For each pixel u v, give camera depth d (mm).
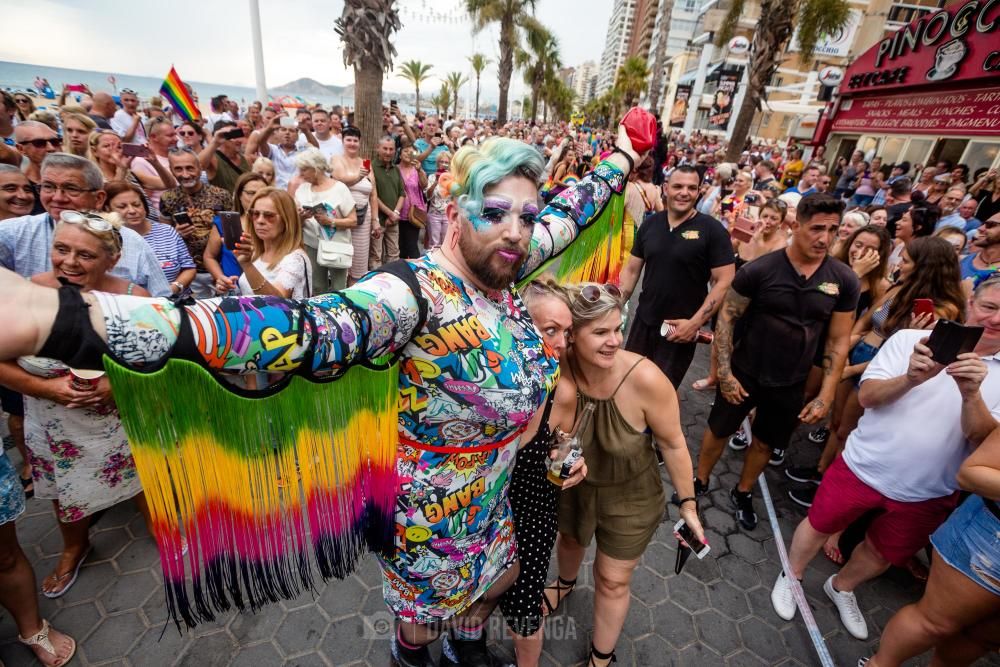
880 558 2182
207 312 714
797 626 2344
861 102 14766
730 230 5562
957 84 11234
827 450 3275
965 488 1564
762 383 2666
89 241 1669
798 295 2502
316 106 7879
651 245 3242
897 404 1979
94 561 2332
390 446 1111
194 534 881
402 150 6359
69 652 1932
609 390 1610
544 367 1248
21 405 2545
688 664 2143
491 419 1143
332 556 1105
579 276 1829
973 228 5254
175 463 808
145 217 2953
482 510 1320
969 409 1692
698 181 3027
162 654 1983
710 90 40656
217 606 956
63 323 612
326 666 1991
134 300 682
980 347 1746
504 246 986
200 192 3660
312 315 796
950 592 1658
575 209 1630
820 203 2340
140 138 7223
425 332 1004
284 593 1044
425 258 1076
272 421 887
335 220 4383
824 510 2242
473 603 1523
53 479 2023
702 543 1679
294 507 1000
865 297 3410
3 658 1924
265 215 2898
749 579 2588
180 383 739
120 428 2043
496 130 20109
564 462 1472
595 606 1899
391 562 1320
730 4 14250
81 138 3855
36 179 3336
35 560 2338
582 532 1811
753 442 2869
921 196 6324
